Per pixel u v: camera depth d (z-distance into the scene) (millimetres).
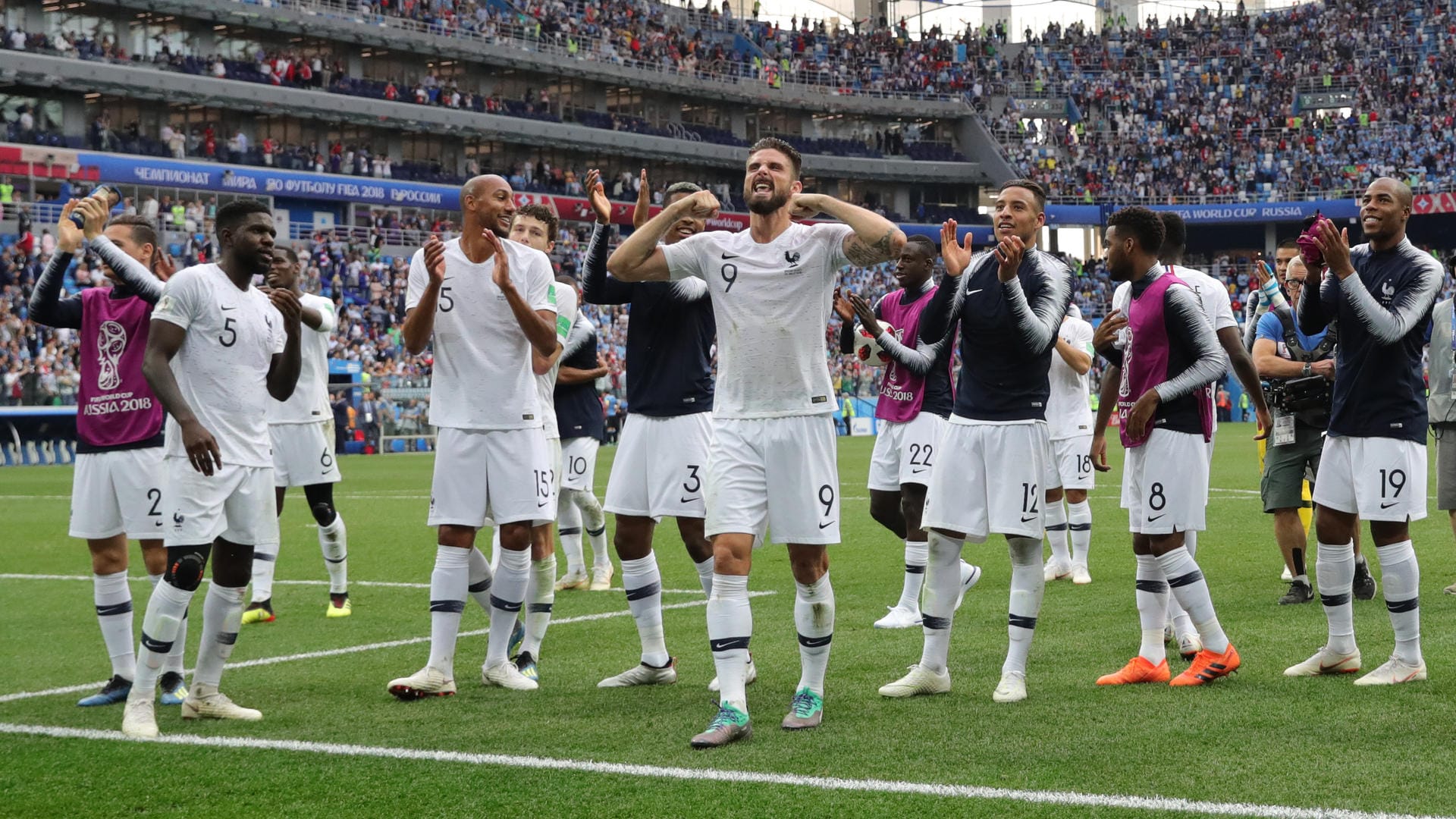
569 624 7570
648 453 5879
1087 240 55844
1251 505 13953
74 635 7348
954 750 4465
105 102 36812
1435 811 3676
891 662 6230
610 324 38219
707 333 5984
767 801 3875
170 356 4988
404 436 32000
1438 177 48812
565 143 44781
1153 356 5621
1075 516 8867
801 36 54438
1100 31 64500
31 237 30984
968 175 52406
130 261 5590
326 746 4645
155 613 4926
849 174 50531
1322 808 3713
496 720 5102
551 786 4074
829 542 4945
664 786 4055
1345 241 5199
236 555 5211
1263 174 50656
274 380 5465
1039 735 4664
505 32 44406
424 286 5883
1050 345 5254
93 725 5090
